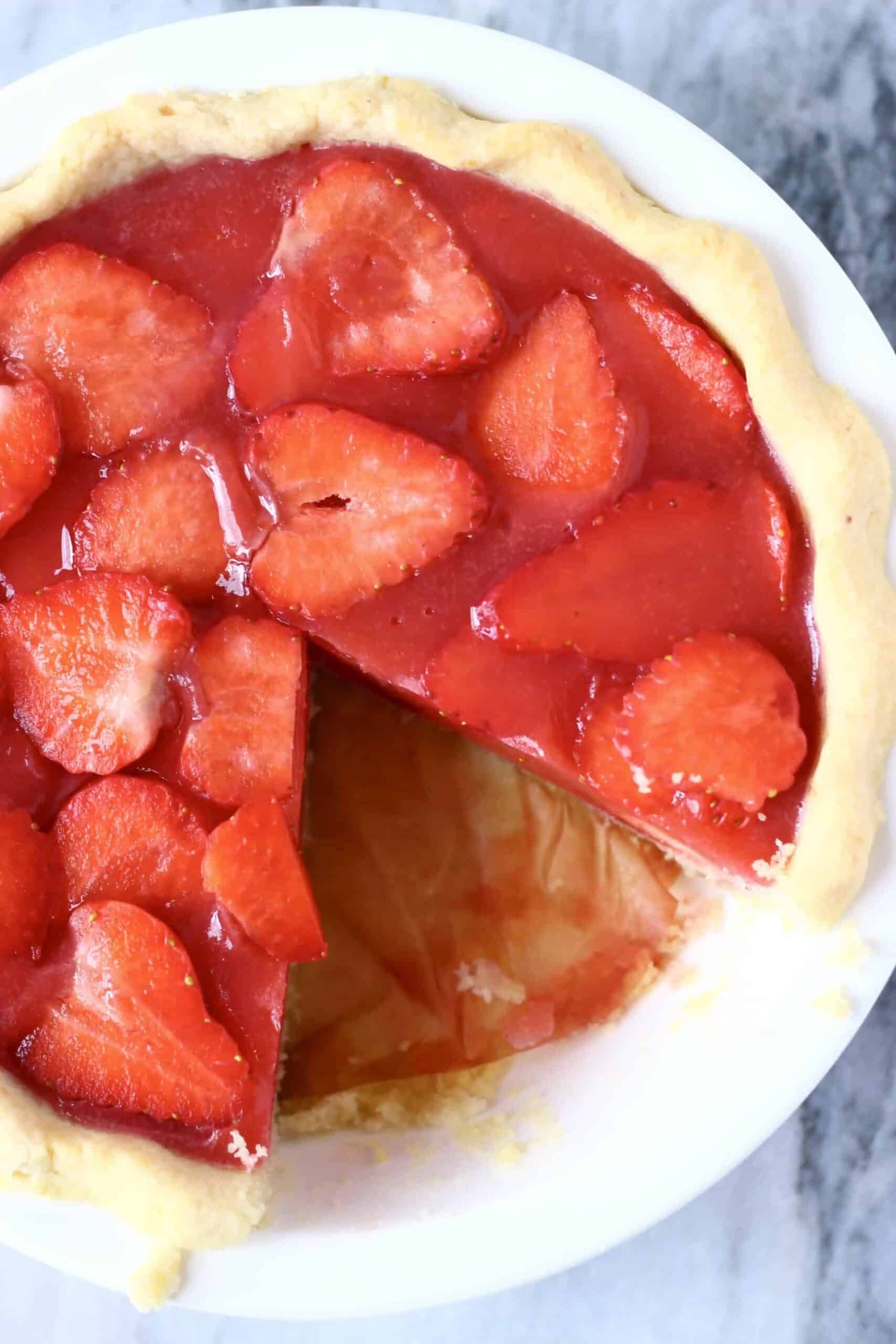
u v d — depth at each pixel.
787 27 0.53
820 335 0.47
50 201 0.47
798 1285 0.53
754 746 0.46
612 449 0.47
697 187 0.47
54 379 0.47
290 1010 0.52
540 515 0.47
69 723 0.47
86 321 0.47
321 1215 0.47
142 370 0.47
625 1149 0.46
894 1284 0.53
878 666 0.46
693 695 0.46
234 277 0.47
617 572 0.47
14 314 0.47
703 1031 0.48
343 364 0.47
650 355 0.47
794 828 0.47
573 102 0.47
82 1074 0.46
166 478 0.47
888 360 0.47
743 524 0.47
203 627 0.47
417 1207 0.47
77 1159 0.45
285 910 0.46
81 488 0.47
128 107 0.47
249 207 0.47
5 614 0.47
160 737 0.47
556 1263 0.46
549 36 0.53
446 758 0.53
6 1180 0.45
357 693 0.53
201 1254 0.46
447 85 0.47
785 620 0.47
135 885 0.46
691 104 0.53
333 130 0.47
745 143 0.53
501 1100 0.50
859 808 0.46
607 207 0.47
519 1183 0.47
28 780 0.47
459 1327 0.53
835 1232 0.53
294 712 0.47
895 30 0.53
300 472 0.47
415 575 0.47
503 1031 0.51
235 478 0.47
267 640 0.47
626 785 0.47
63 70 0.47
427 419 0.47
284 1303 0.46
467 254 0.47
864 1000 0.46
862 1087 0.53
